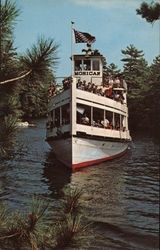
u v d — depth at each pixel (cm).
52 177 2180
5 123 475
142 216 1409
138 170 2569
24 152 3241
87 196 1694
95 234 1160
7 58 482
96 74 3112
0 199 1554
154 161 3078
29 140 4281
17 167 2477
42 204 503
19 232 468
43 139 4466
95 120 2911
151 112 7162
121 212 1447
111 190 1872
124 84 3375
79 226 500
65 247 486
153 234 1197
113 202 1611
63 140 2531
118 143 3094
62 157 2645
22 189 1803
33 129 5903
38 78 499
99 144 2689
